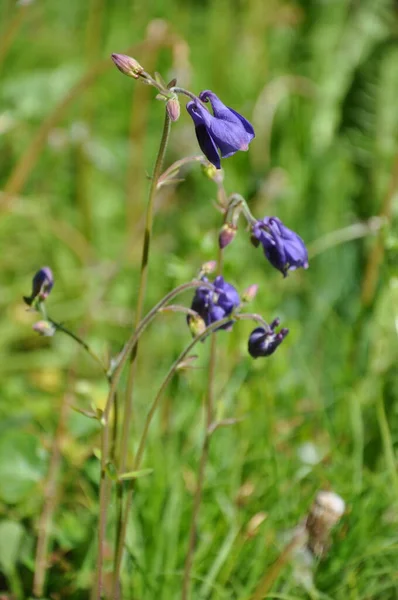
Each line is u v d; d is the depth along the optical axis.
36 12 10.67
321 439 6.21
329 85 9.40
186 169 8.64
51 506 5.38
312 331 7.29
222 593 4.85
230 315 3.94
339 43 9.64
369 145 8.28
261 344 3.95
